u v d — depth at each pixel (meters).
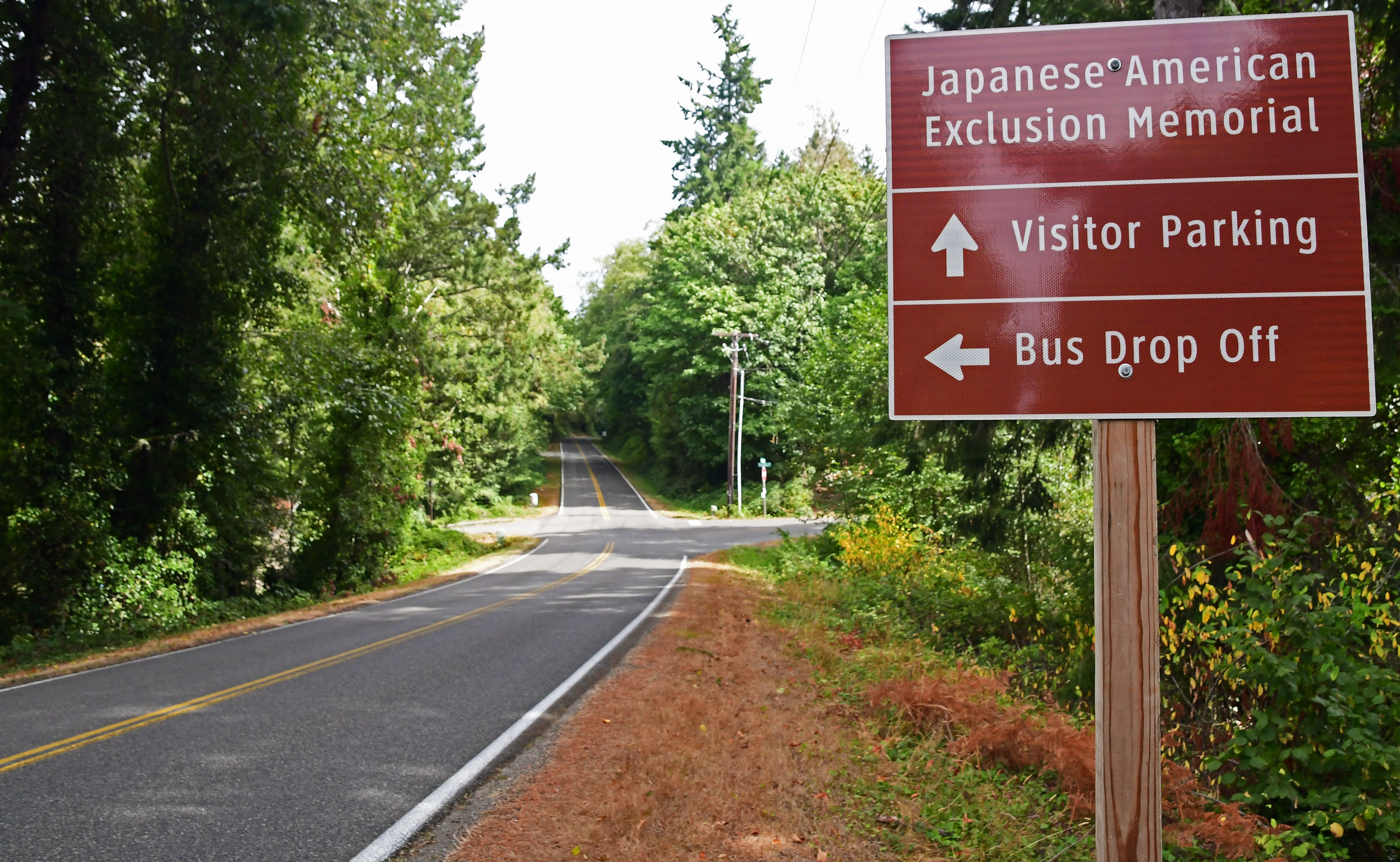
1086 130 4.04
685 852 4.72
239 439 19.02
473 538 42.12
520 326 39.34
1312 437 8.84
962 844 4.97
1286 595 6.31
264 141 17.06
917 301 4.05
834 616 15.04
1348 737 5.69
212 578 19.17
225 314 18.66
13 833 5.00
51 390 15.86
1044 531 13.63
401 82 22.31
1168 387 3.89
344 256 21.36
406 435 25.19
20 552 15.17
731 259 55.62
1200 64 4.00
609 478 78.25
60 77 15.28
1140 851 3.58
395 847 4.82
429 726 7.52
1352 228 3.87
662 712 7.56
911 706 7.73
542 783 5.93
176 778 6.05
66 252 16.25
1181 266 3.93
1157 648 3.69
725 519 54.56
